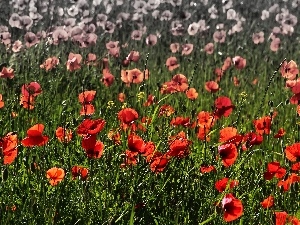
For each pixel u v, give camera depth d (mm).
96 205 2176
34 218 2051
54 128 3049
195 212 2195
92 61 5441
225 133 2246
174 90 3537
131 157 2213
